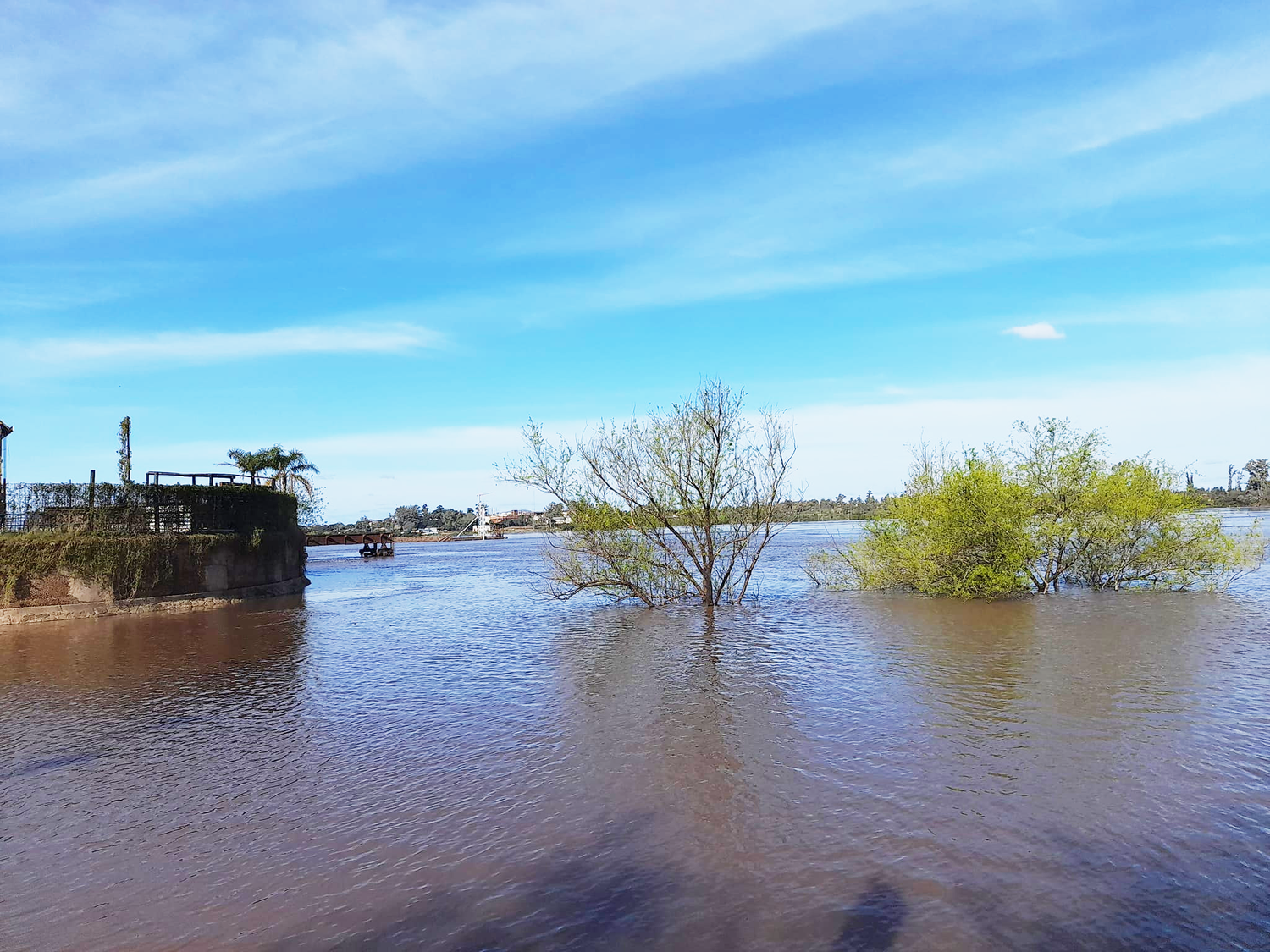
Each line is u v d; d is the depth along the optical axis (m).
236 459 59.06
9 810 9.18
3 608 25.56
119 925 6.57
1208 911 6.27
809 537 97.38
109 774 10.30
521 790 9.30
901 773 9.43
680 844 7.73
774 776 9.48
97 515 28.33
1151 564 27.20
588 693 14.10
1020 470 28.14
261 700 14.28
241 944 6.20
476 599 32.12
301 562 41.50
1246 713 11.48
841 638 18.95
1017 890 6.65
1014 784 8.98
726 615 23.77
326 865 7.55
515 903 6.71
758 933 6.11
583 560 27.59
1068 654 16.06
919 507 26.62
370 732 12.00
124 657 19.00
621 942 6.05
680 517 25.89
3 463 33.31
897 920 6.23
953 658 16.11
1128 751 10.00
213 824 8.62
